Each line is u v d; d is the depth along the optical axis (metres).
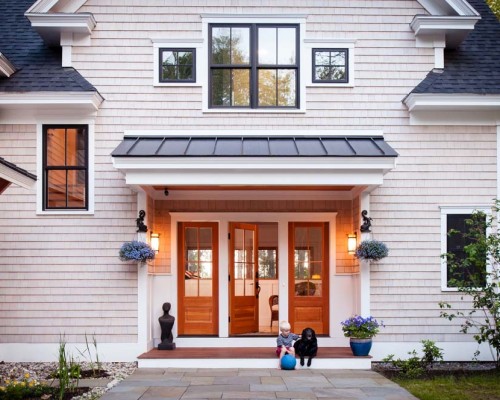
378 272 10.49
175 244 11.16
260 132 10.63
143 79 10.69
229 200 11.27
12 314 10.31
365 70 10.77
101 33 10.72
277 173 9.62
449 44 11.20
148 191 10.65
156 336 10.98
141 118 10.63
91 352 10.27
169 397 7.41
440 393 7.62
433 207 10.58
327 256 11.57
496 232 10.50
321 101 10.72
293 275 11.55
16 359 10.23
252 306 12.02
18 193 10.48
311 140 10.41
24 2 12.66
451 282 9.91
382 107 10.71
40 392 7.57
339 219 11.30
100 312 10.34
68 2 10.66
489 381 8.48
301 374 9.09
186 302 11.41
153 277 11.03
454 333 10.38
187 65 10.78
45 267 10.40
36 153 10.49
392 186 10.61
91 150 10.54
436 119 10.66
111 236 10.45
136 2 10.76
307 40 10.74
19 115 10.53
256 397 7.41
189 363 9.70
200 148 9.84
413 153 10.64
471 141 10.65
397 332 10.39
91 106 10.35
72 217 10.48
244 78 10.80
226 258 11.27
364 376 8.91
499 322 9.12
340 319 11.15
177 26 10.76
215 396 7.46
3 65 10.12
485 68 10.84
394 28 10.82
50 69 10.63
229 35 10.81
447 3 10.60
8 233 10.43
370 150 9.77
